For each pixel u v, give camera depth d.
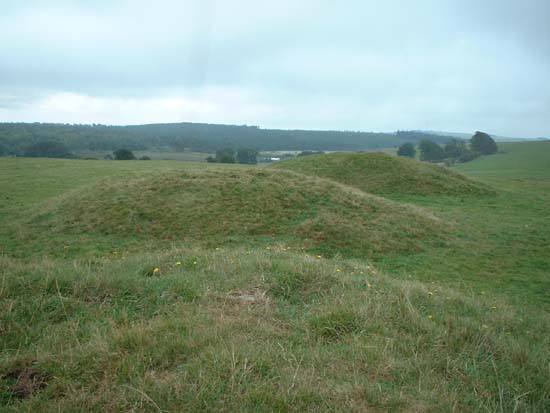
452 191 24.59
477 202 22.55
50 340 4.04
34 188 23.47
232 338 3.94
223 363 3.45
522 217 18.73
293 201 14.92
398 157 28.73
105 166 37.34
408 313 4.80
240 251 8.05
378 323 4.47
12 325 4.34
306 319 4.54
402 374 3.58
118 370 3.50
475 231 15.36
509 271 11.55
